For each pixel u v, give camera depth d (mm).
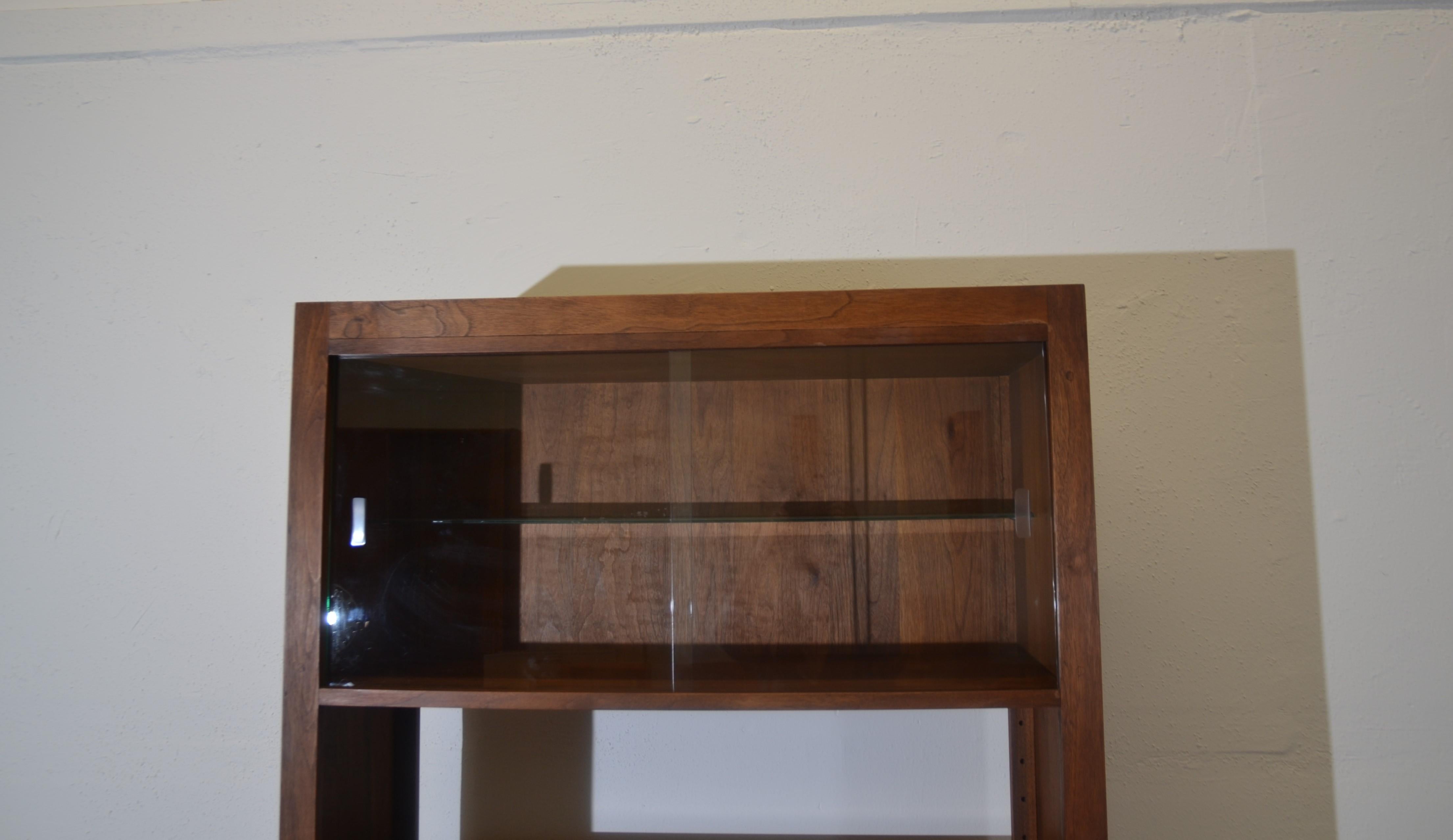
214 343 1081
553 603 827
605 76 1082
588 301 804
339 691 785
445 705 783
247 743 1040
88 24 1107
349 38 1092
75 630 1062
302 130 1097
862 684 788
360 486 813
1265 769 983
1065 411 759
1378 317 1012
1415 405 1002
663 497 831
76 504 1073
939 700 761
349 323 811
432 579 818
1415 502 994
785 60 1069
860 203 1054
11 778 1051
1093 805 736
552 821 1041
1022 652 783
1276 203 1027
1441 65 1028
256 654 1048
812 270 1053
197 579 1059
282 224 1089
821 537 817
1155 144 1040
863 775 1032
